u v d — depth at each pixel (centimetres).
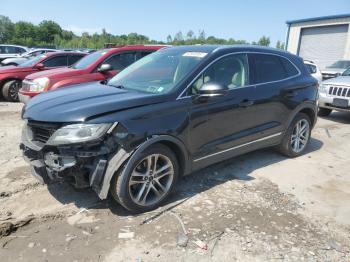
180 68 408
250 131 461
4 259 283
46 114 332
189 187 423
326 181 467
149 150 346
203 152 402
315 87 560
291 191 429
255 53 475
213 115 402
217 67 418
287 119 517
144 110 343
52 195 391
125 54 840
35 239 310
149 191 364
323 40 2678
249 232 331
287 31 2925
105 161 321
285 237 326
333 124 845
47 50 2264
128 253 296
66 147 313
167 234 323
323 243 321
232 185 434
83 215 352
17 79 1044
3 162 486
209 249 304
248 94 445
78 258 287
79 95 373
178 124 364
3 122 741
